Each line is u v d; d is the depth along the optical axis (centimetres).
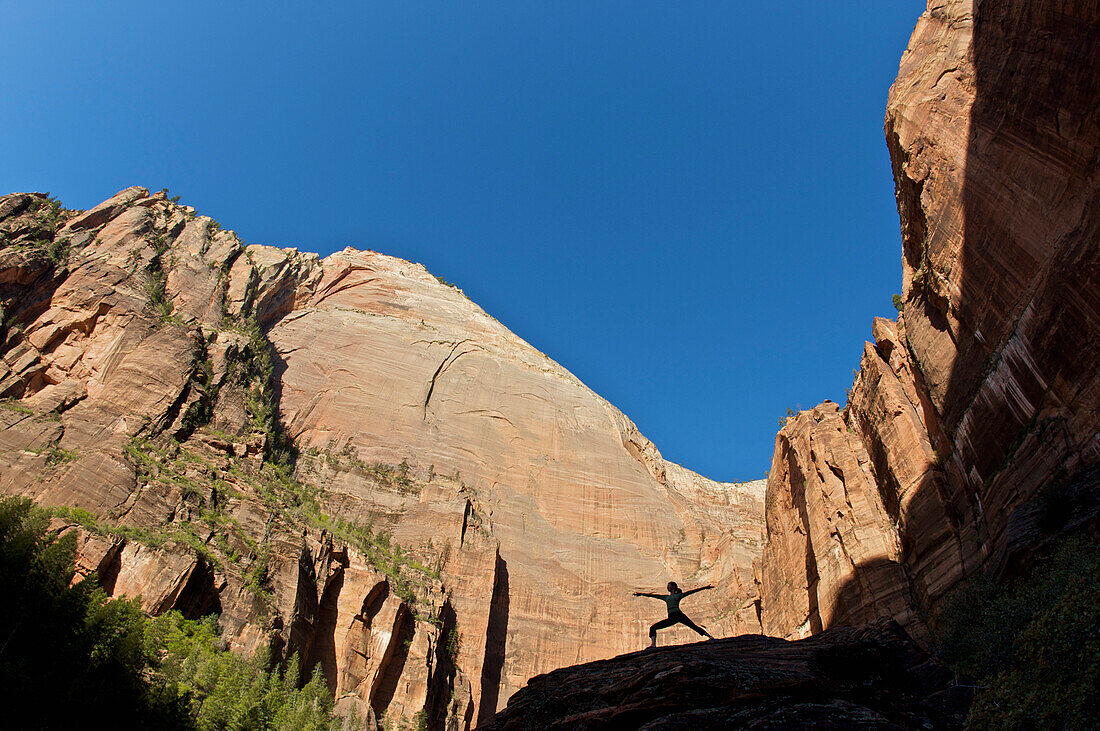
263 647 5575
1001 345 3756
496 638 8869
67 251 8619
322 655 6562
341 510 8738
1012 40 3978
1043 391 3300
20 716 3136
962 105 4459
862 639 2189
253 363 9444
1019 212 3684
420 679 6962
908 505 4775
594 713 1831
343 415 10412
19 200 9019
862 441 5962
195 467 6994
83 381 7238
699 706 1717
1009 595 2853
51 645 3481
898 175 5509
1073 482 2883
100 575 5244
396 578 7688
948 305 4416
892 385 5384
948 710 1867
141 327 7962
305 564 6794
